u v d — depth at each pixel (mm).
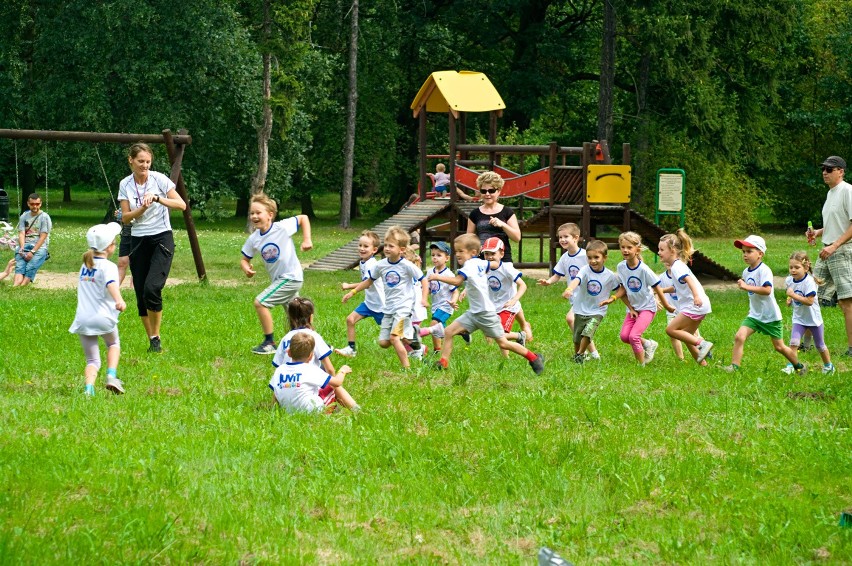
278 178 40562
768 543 5184
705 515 5613
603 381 9461
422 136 25766
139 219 10484
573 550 5098
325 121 44906
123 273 16672
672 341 11250
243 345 11172
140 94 37281
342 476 6062
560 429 7402
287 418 7379
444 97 23672
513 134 39531
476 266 9695
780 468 6484
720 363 10781
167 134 17781
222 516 5262
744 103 40594
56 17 36688
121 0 35469
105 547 4836
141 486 5730
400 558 4922
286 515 5398
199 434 6902
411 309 10344
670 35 35438
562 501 5805
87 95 36000
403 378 9406
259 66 38562
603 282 10695
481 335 12820
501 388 9008
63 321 12617
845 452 6793
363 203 59344
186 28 36438
